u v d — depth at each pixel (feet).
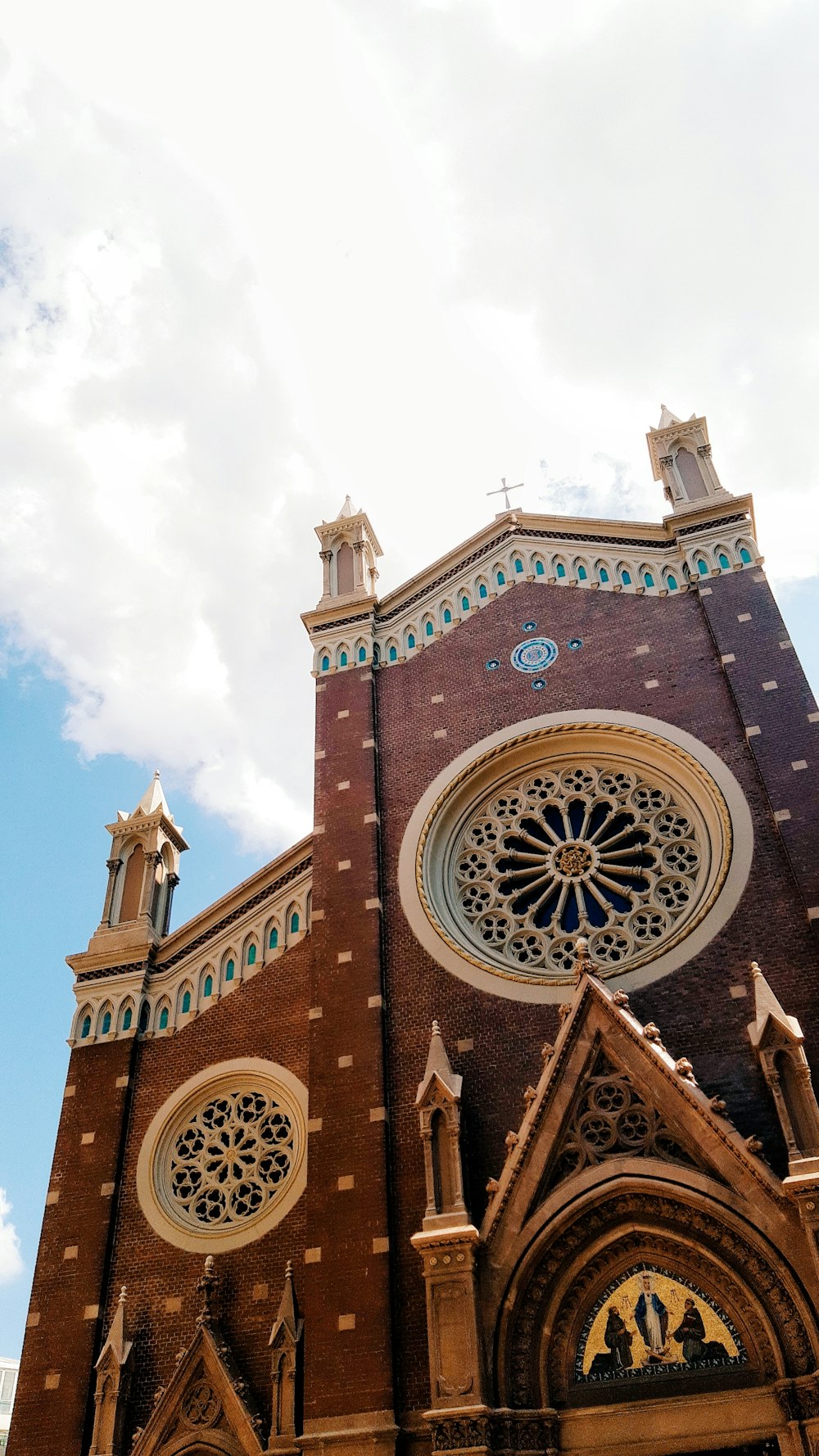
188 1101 91.86
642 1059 73.26
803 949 78.38
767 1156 70.38
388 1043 84.64
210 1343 77.10
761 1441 62.18
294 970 95.45
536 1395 66.03
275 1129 88.07
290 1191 83.82
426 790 97.91
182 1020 96.94
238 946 99.25
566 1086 73.51
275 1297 79.15
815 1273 62.28
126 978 100.22
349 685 107.24
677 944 81.30
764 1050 69.67
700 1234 67.62
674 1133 70.28
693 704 94.17
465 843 95.71
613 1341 67.41
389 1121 80.84
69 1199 88.53
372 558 120.88
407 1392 69.87
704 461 110.11
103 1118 92.27
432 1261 68.54
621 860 91.09
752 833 84.94
